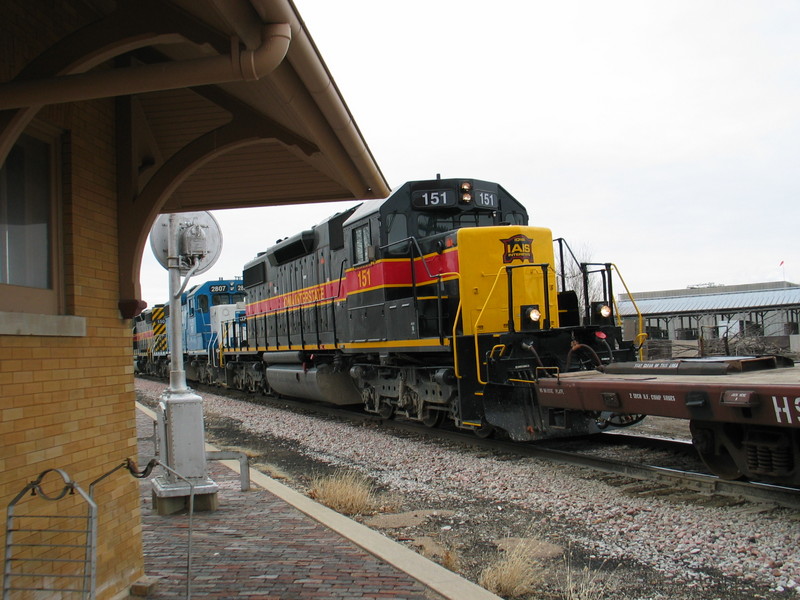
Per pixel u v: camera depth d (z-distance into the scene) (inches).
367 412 605.6
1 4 138.1
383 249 468.4
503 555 225.5
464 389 394.3
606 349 400.2
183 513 270.5
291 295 690.8
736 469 282.2
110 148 182.5
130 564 181.6
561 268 446.3
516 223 506.9
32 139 157.9
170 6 130.0
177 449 273.7
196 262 294.7
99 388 171.3
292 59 130.1
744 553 212.4
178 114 227.6
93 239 171.9
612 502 274.7
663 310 1644.9
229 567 202.2
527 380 361.1
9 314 136.1
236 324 911.0
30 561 141.6
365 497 289.9
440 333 407.2
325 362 631.8
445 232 442.3
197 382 1208.8
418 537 246.2
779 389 229.8
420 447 420.8
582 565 211.5
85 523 161.0
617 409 298.7
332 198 271.0
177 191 273.4
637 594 187.3
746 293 1594.5
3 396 135.8
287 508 279.1
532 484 312.3
